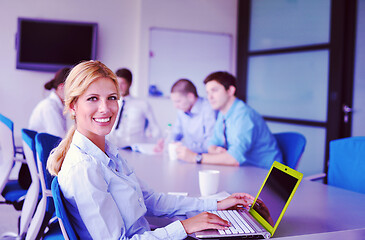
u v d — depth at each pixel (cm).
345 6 423
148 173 220
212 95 275
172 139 362
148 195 156
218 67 591
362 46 414
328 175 240
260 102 552
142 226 130
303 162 480
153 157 277
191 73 580
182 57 575
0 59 536
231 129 269
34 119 326
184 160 261
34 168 236
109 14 564
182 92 337
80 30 545
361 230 130
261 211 138
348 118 427
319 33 455
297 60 488
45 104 325
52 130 324
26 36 530
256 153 272
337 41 430
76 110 126
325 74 448
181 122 361
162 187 188
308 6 469
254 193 179
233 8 591
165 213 154
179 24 571
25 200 253
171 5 567
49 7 546
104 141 134
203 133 348
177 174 218
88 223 113
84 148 123
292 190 123
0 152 319
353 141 231
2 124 270
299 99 485
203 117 347
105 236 114
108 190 121
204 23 581
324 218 143
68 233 111
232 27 592
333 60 436
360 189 222
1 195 274
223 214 144
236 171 230
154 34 563
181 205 155
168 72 571
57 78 320
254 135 263
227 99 274
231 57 595
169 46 570
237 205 155
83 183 113
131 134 398
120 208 122
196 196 173
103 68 126
